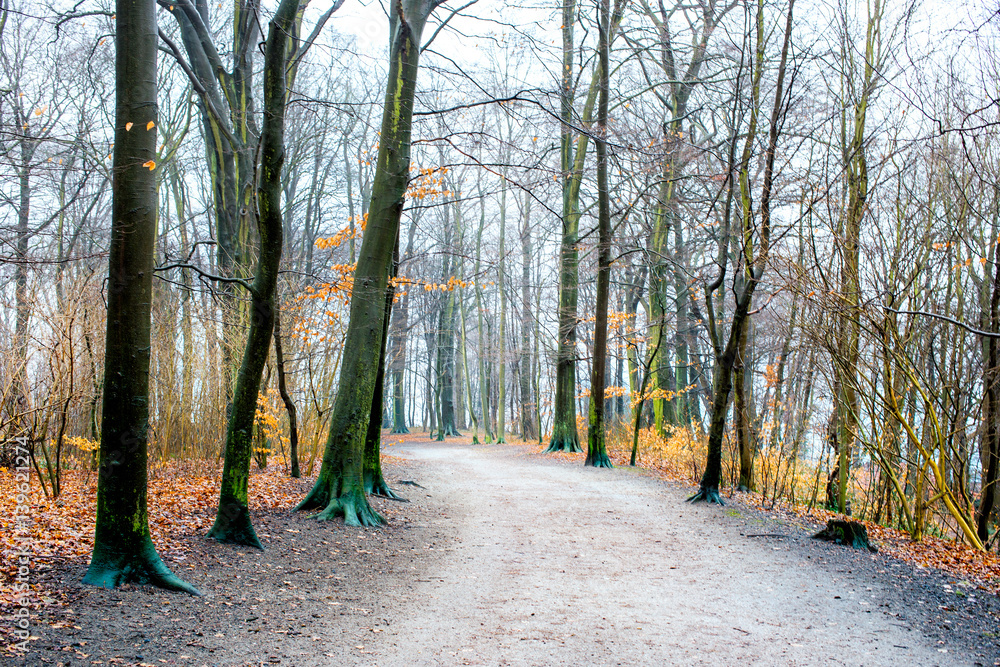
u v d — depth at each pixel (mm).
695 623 5090
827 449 11141
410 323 34406
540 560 7047
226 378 11844
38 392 8555
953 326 8992
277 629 4516
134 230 4832
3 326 8711
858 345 9281
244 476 6715
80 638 3893
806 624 5102
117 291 4855
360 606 5230
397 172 9250
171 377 11328
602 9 14250
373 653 4258
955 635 4910
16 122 5652
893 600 5758
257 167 6855
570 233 19891
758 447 13461
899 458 9578
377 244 9203
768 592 5945
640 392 16562
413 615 5109
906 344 8859
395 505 9867
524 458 18594
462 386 46656
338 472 8711
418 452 22656
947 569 6980
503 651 4406
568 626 4957
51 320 8086
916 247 8664
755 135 10977
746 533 8500
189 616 4539
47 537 5969
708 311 11625
